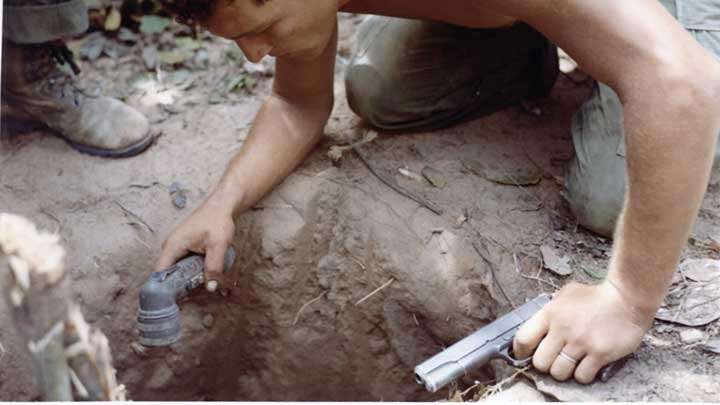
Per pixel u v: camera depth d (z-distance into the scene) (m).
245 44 1.61
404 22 2.23
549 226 2.10
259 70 2.58
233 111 2.44
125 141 2.25
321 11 1.61
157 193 2.18
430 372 1.67
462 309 2.04
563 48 1.60
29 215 2.13
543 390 1.68
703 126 1.49
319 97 2.13
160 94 2.50
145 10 2.76
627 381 1.69
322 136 2.29
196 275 1.87
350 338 2.21
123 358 2.17
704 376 1.71
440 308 2.06
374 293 2.13
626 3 1.52
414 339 2.14
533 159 2.26
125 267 2.11
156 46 2.67
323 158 2.22
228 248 1.95
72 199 2.17
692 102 1.48
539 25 1.59
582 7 1.52
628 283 1.64
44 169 2.23
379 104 2.24
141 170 2.23
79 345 1.19
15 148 2.29
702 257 1.97
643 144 1.51
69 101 2.27
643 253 1.59
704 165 1.52
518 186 2.19
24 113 2.28
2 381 2.04
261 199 2.13
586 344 1.65
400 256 2.09
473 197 2.15
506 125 2.37
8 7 2.14
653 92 1.49
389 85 2.22
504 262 2.02
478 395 1.83
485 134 2.34
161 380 2.23
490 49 2.29
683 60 1.49
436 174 2.20
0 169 2.22
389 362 2.20
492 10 1.62
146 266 2.12
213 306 2.19
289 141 2.10
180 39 2.69
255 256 2.13
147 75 2.59
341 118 2.38
